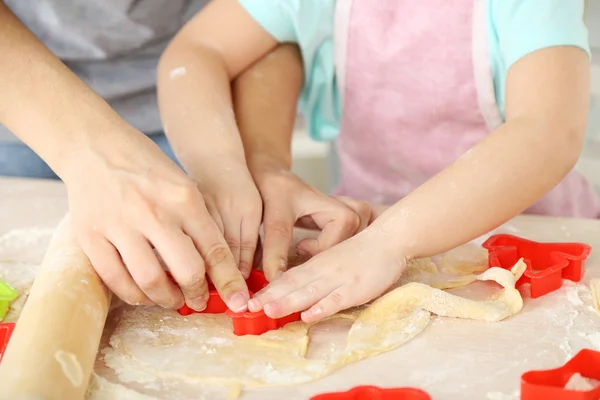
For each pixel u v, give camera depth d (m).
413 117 0.92
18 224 0.78
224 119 0.76
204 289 0.58
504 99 0.81
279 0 0.85
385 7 0.88
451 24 0.85
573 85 0.70
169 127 0.77
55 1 0.98
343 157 1.04
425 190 0.65
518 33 0.75
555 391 0.45
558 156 0.66
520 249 0.67
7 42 0.73
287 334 0.56
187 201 0.59
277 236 0.68
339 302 0.58
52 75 0.69
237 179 0.69
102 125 0.65
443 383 0.49
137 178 0.60
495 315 0.57
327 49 0.94
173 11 1.03
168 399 0.49
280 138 0.84
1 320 0.58
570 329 0.55
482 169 0.65
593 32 1.14
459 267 0.67
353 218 0.71
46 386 0.45
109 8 0.98
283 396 0.49
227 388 0.50
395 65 0.90
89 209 0.59
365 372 0.51
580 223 0.77
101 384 0.50
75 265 0.57
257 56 0.90
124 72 1.03
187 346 0.55
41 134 0.65
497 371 0.50
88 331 0.52
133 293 0.58
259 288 0.65
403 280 0.65
